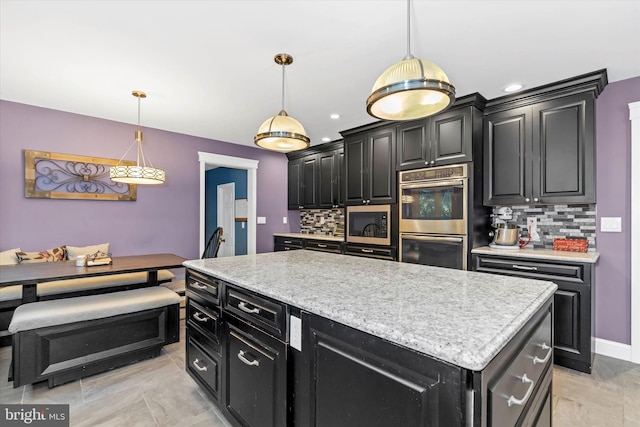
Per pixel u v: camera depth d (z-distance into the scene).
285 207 5.43
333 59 2.22
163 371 2.26
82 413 1.77
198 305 1.89
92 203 3.56
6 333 2.68
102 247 3.48
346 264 1.89
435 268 1.75
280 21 1.79
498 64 2.26
